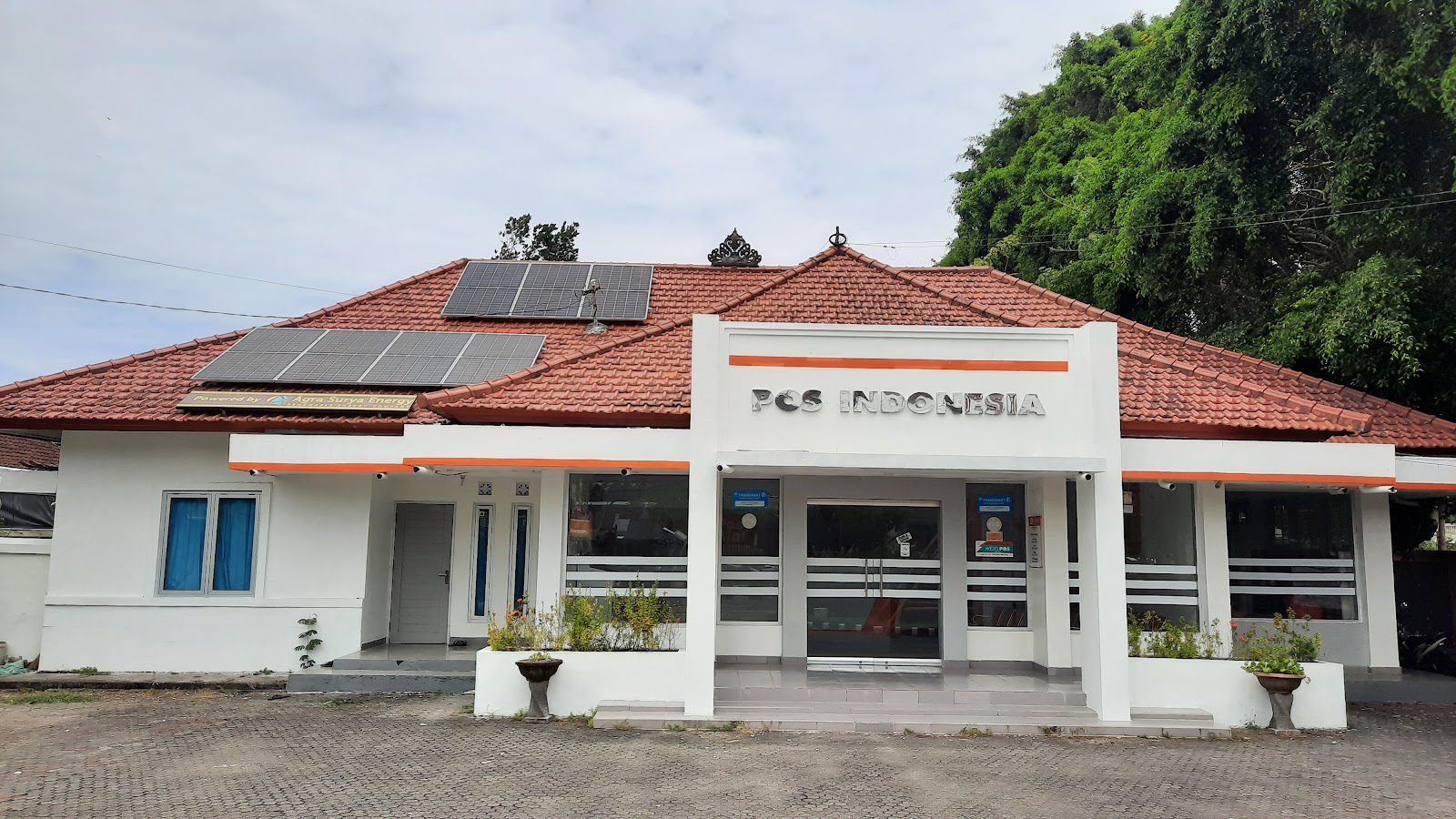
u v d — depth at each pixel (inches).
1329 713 429.1
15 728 411.2
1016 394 434.0
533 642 446.3
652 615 456.8
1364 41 561.0
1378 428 530.0
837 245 650.2
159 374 574.2
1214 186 665.0
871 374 432.8
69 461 550.0
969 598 518.6
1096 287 802.2
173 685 510.3
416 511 595.5
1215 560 496.7
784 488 515.8
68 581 542.6
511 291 691.4
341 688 500.4
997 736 403.2
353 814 289.7
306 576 544.1
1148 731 407.2
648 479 478.9
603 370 517.7
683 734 396.5
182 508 554.9
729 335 434.0
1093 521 428.5
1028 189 1158.3
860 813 293.6
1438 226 579.8
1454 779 342.0
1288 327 613.9
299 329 623.8
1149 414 482.0
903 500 522.0
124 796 308.3
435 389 545.6
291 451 494.6
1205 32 644.7
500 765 345.4
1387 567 527.2
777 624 508.7
